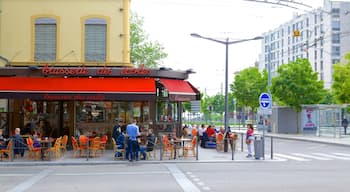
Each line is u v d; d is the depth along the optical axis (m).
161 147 21.41
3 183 14.26
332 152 26.62
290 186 12.97
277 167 18.38
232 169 17.70
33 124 26.38
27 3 26.06
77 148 22.12
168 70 25.81
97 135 26.25
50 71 24.59
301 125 47.78
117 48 26.25
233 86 67.75
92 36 26.19
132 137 20.77
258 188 12.62
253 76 67.31
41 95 23.80
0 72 24.67
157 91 26.80
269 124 51.62
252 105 67.06
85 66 25.86
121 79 24.98
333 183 13.58
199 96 27.47
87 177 15.53
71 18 26.14
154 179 14.84
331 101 65.88
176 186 13.20
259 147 21.84
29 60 25.91
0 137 21.41
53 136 26.28
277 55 119.94
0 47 25.92
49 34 26.06
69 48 26.06
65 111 26.33
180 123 27.52
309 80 45.88
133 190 12.53
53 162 20.00
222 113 84.88
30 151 21.41
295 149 29.11
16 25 26.03
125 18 26.31
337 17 99.75
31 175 16.25
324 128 43.28
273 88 47.06
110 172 16.98
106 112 26.38
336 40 101.00
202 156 23.28
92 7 26.22
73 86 24.17
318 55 104.69
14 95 23.70
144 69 25.12
